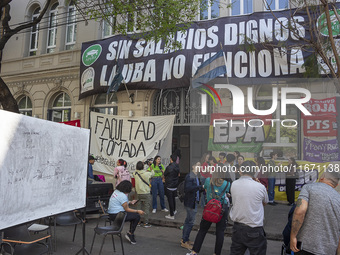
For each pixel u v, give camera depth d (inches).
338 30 276.1
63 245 222.4
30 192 136.9
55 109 543.8
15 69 582.9
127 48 454.3
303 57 340.8
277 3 401.1
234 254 142.9
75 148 174.2
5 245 150.9
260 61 360.5
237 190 145.2
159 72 426.0
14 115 127.6
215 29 402.9
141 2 339.9
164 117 418.9
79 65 511.8
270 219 288.4
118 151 435.2
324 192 115.9
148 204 286.7
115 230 197.2
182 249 218.1
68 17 555.5
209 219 183.3
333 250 110.8
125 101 467.2
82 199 180.5
